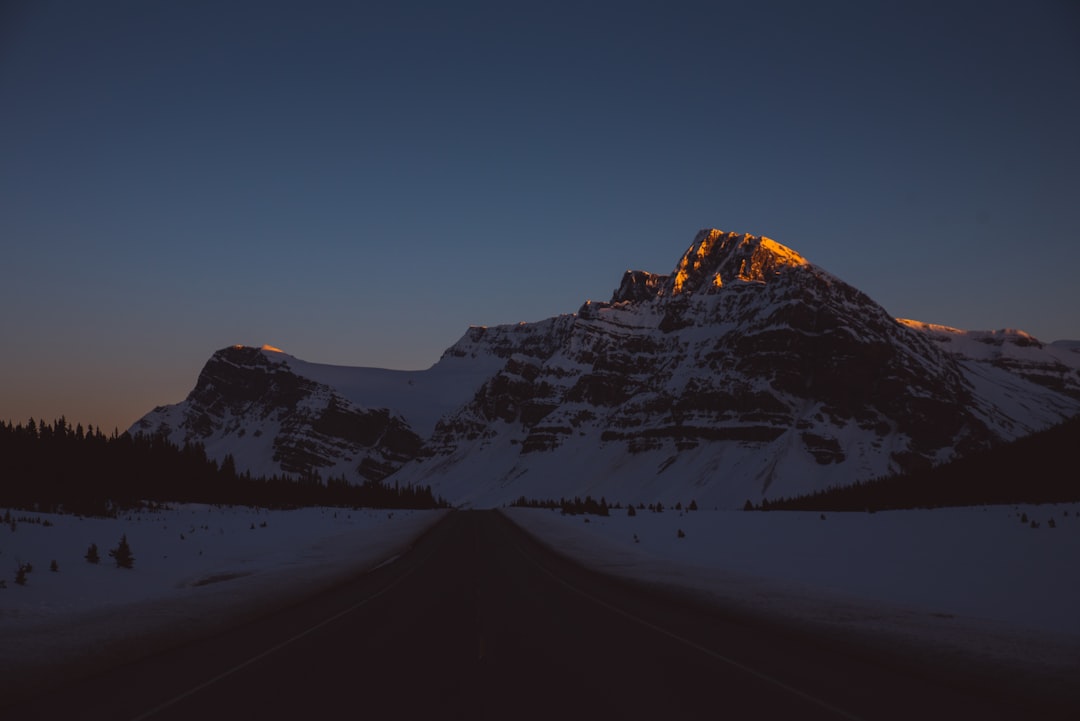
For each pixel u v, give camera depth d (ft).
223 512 225.56
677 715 27.02
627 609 54.80
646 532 159.33
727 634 44.19
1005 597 61.77
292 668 35.47
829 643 41.14
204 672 34.99
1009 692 30.17
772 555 102.12
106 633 46.65
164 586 81.97
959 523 105.81
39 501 161.38
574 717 26.89
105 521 146.92
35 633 46.75
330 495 388.98
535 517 257.75
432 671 34.47
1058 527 89.30
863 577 77.77
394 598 61.93
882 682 31.94
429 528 194.90
